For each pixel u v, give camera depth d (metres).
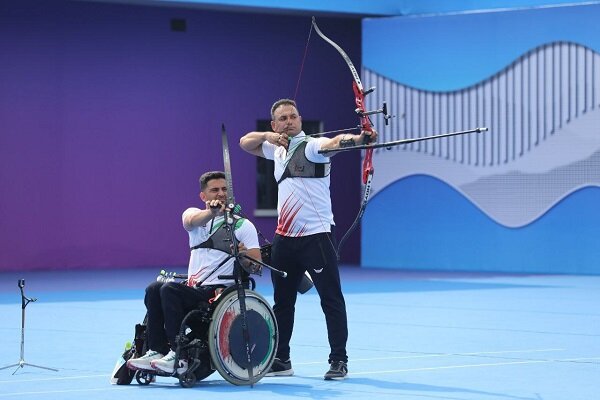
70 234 49.97
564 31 46.03
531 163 46.84
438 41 48.72
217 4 48.44
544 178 46.59
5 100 48.47
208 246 18.97
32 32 48.97
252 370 18.47
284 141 19.41
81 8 49.91
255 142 19.92
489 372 20.05
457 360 21.72
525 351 23.09
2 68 48.41
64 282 42.91
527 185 46.97
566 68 46.06
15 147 48.78
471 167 48.12
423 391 17.84
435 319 29.64
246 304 18.52
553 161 46.41
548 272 46.59
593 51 45.50
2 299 35.69
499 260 47.69
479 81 47.84
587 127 45.66
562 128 46.19
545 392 17.73
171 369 18.09
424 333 26.42
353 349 23.48
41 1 49.09
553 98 46.34
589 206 45.75
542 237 46.72
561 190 46.28
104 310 32.12
